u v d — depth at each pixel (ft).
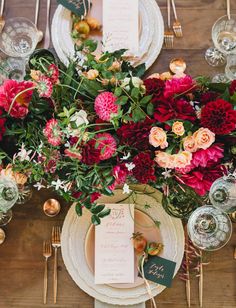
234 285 4.17
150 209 4.17
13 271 4.19
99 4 4.31
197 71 4.34
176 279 4.18
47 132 3.51
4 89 3.58
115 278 4.07
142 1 4.34
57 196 4.24
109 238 4.09
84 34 4.28
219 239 4.00
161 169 3.73
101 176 3.65
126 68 3.84
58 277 4.17
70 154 3.49
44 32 4.36
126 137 3.51
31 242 4.20
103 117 3.50
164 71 4.34
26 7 4.39
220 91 3.74
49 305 4.15
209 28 4.41
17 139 3.81
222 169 3.65
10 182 3.75
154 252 4.07
